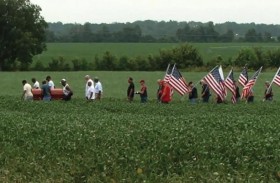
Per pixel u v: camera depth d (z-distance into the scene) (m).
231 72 50.72
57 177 19.39
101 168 19.91
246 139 23.72
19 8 138.75
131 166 19.94
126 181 18.62
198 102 50.50
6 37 137.12
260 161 20.81
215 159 20.81
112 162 20.23
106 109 44.03
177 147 22.19
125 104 46.62
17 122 29.83
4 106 44.94
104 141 23.98
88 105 46.22
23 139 24.83
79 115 35.69
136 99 57.50
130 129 27.22
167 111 42.34
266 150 21.88
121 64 129.00
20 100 48.25
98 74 109.00
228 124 29.09
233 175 19.08
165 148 22.03
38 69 131.62
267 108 44.03
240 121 30.48
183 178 18.86
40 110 42.41
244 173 19.31
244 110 42.84
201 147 22.12
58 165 20.67
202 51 181.75
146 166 19.89
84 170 19.75
